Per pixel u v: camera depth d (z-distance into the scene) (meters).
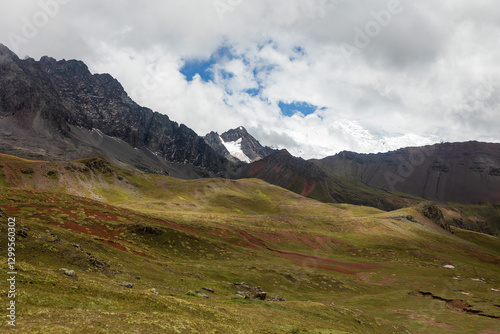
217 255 93.00
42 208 92.75
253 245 126.75
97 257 48.03
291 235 162.50
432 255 157.50
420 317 65.44
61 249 41.75
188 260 82.56
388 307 72.44
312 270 98.88
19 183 186.62
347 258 142.50
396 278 109.19
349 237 182.88
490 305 75.62
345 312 48.06
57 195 114.25
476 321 63.25
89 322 20.50
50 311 20.81
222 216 186.38
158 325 22.88
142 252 71.06
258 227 164.88
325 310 46.00
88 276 35.97
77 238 55.38
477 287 101.94
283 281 77.31
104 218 97.38
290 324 33.53
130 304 26.98
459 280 111.88
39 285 25.14
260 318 33.69
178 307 29.28
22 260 36.12
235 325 28.53
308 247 152.75
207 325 25.88
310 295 72.88
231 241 123.50
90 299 25.41
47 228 54.94
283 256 121.06
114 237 83.81
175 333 22.20
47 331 17.47
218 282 59.59
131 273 47.34
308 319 38.94
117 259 53.41
